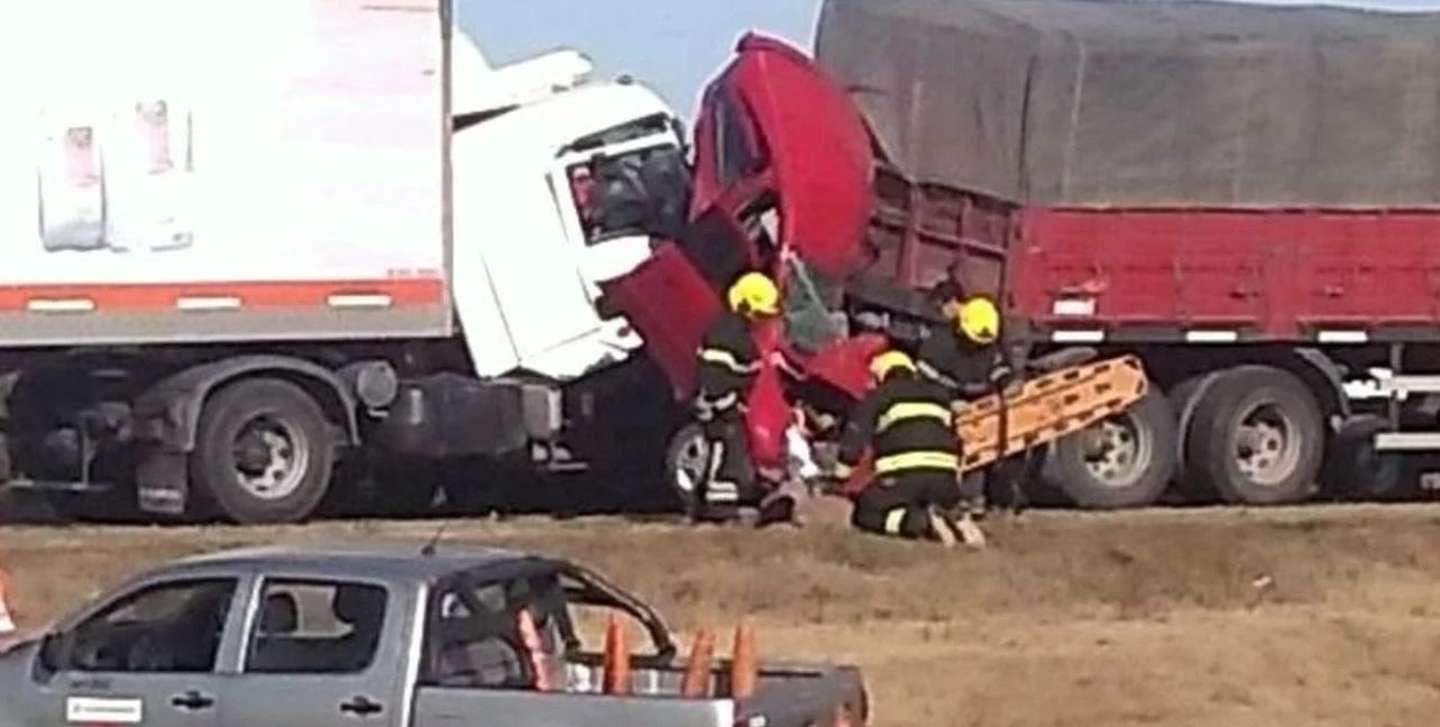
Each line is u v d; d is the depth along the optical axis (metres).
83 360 29.48
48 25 28.47
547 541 26.28
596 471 31.80
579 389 30.78
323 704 15.45
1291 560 26.38
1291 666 22.55
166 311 28.94
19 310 28.62
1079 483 30.72
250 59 29.02
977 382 29.56
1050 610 24.67
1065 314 30.44
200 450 29.31
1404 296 31.62
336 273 29.28
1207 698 21.66
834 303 29.69
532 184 30.44
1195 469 31.38
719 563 25.39
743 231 29.44
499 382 30.34
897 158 30.95
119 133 28.73
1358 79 31.16
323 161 29.20
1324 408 31.91
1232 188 30.88
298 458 29.67
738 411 28.25
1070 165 30.31
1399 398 32.25
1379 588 25.88
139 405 29.47
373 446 30.22
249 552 16.34
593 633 19.50
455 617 15.52
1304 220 31.20
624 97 30.88
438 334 29.56
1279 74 30.89
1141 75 30.39
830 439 28.72
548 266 30.44
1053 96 30.17
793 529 27.14
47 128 28.58
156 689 15.79
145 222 28.83
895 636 23.34
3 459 29.72
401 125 29.36
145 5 28.70
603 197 30.62
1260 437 31.69
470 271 30.28
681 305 29.77
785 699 15.03
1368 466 32.56
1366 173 31.36
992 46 30.44
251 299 29.12
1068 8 31.03
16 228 28.58
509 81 30.70
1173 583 25.55
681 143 30.98
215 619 15.84
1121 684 21.78
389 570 15.62
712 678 15.73
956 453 27.11
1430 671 22.59
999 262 30.36
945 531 26.73
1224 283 30.94
